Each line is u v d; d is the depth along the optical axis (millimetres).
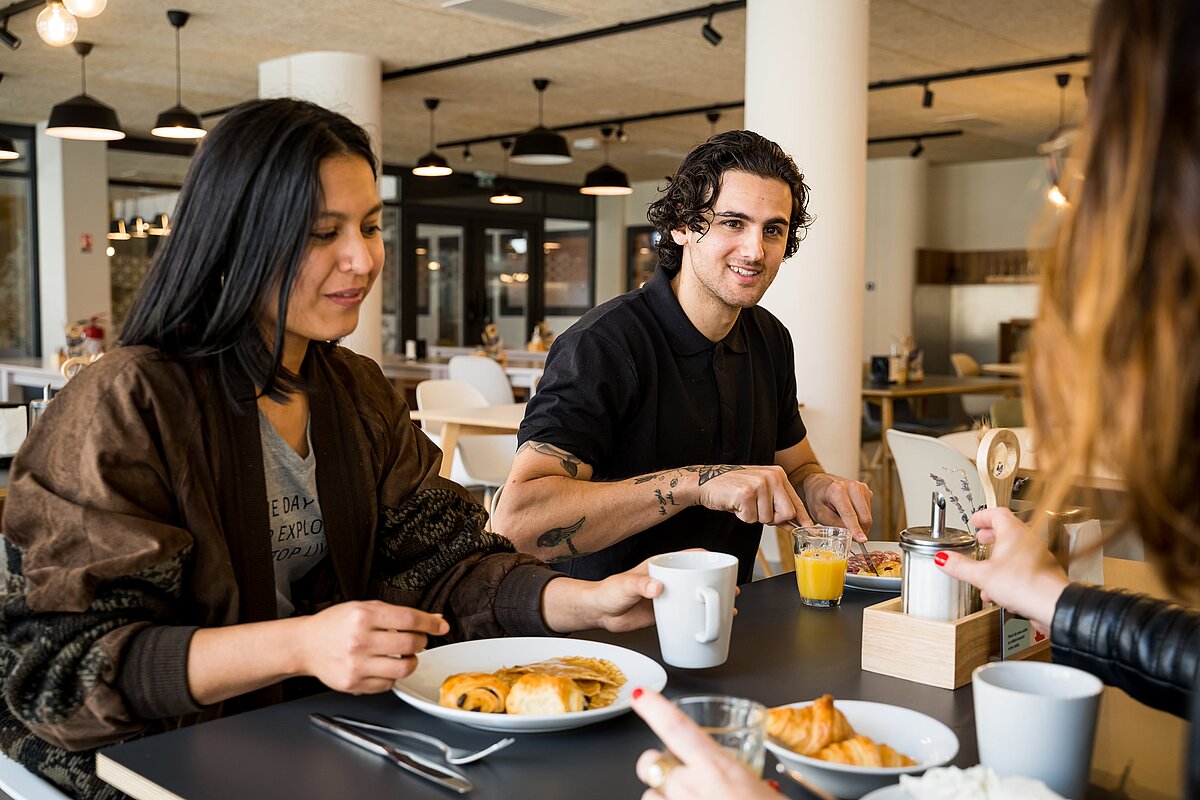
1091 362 560
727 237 1796
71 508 1109
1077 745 800
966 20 6016
